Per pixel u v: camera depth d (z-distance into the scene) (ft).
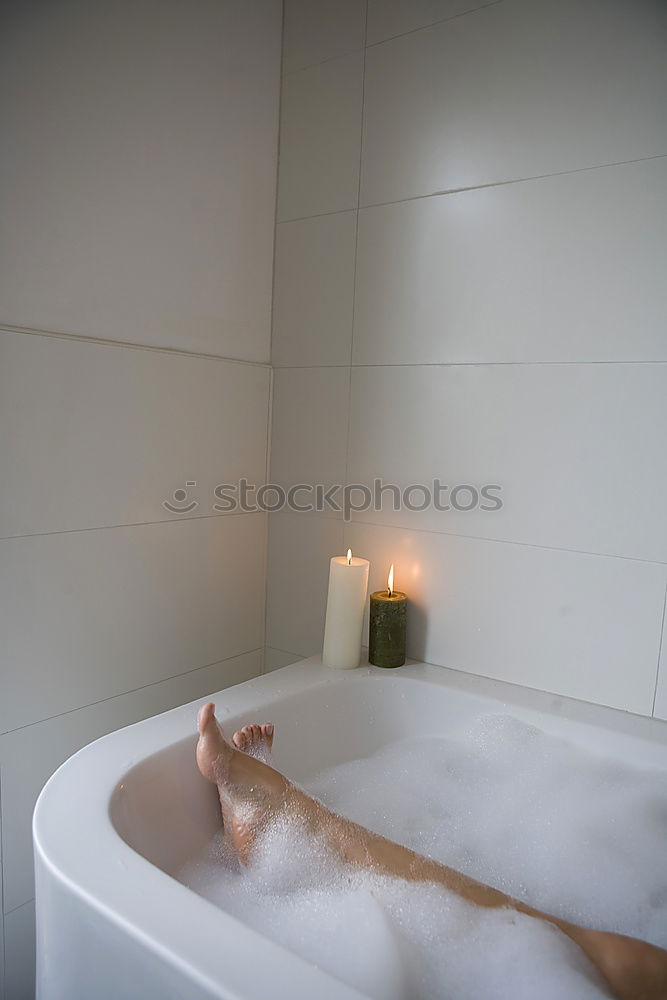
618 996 2.65
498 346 4.56
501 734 4.25
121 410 4.44
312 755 4.41
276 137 5.52
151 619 4.79
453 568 4.84
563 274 4.30
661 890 3.29
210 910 2.41
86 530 4.30
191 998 2.14
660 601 4.09
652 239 4.00
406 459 5.01
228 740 3.75
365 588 4.91
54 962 2.64
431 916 2.87
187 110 4.75
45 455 4.03
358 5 5.07
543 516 4.46
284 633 5.71
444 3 4.66
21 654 4.01
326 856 3.20
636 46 4.00
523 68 4.38
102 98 4.19
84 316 4.21
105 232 4.29
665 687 4.10
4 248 3.76
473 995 2.62
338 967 2.68
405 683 4.67
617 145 4.09
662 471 4.04
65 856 2.65
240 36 5.11
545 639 4.50
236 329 5.31
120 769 3.33
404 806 3.98
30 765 4.12
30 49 3.79
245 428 5.43
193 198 4.85
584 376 4.25
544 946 2.72
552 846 3.58
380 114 4.99
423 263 4.84
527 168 4.39
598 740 3.97
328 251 5.30
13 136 3.75
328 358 5.34
